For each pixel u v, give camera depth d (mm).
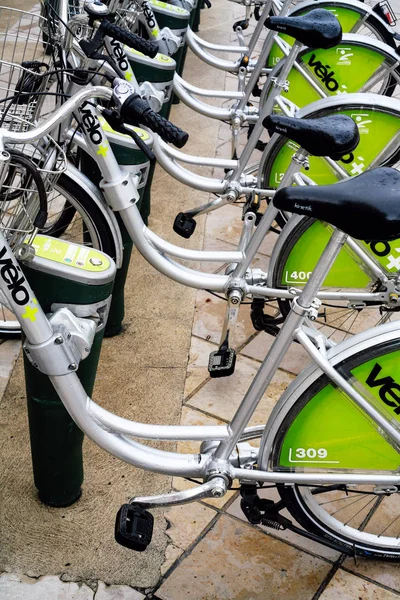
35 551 2066
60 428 1983
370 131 2922
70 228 3102
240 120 3543
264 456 1929
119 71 2004
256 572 2076
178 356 2871
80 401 1822
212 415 2600
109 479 2305
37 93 1752
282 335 1752
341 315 3227
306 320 2006
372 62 3506
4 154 1494
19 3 4859
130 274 3334
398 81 3734
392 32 4035
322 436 1911
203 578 2043
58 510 2188
